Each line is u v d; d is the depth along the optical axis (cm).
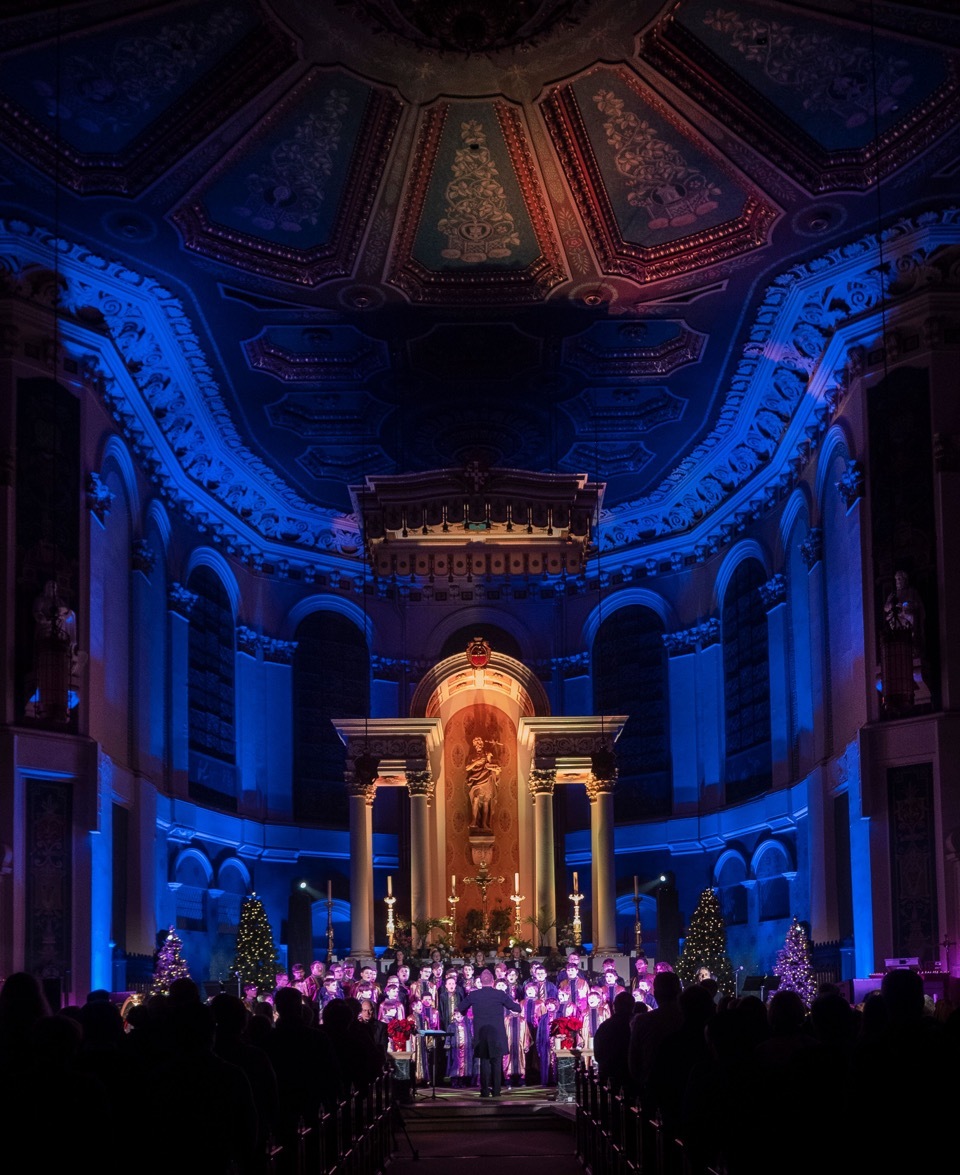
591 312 2475
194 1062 643
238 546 3431
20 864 2122
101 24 1736
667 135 2003
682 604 3553
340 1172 1031
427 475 2494
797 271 2359
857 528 2450
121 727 2628
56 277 2136
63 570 2270
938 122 1947
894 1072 589
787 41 1816
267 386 2792
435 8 1755
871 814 2217
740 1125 622
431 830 3266
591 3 1752
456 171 2078
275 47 1827
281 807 3466
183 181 2078
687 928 3244
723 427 3041
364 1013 1942
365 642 3719
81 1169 553
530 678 3288
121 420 2650
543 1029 2603
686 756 3484
